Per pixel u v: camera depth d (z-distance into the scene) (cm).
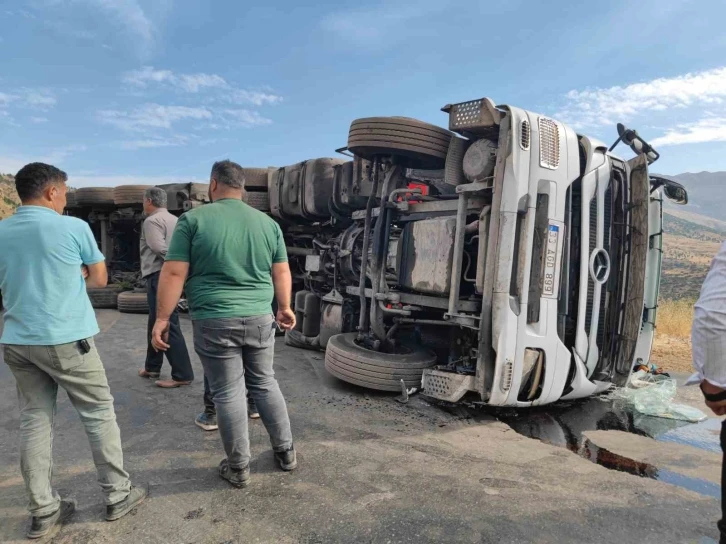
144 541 254
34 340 247
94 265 273
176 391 509
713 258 192
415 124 504
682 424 457
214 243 295
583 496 300
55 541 254
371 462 346
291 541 253
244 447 306
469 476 326
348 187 650
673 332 993
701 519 274
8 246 252
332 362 536
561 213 448
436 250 491
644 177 505
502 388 425
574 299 477
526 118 429
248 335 303
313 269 742
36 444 254
